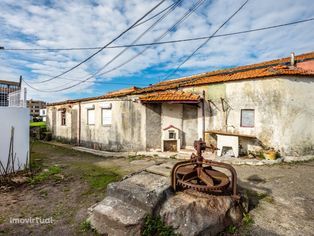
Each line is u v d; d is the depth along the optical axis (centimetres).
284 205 449
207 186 378
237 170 700
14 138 703
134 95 1094
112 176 676
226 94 935
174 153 986
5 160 683
